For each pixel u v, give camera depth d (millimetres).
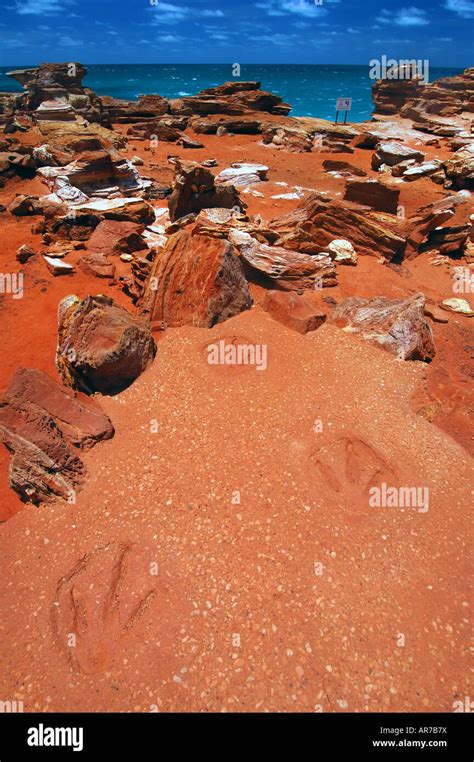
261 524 9648
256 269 17766
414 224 21938
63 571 9086
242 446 11250
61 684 7660
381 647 8008
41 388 11242
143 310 15336
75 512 10086
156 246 20641
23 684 7684
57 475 10398
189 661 7762
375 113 67562
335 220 21078
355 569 9039
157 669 7703
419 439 12109
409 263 21672
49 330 15594
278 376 13266
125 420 12156
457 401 13219
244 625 8164
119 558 9180
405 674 7730
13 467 10117
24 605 8664
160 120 51938
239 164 33938
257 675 7602
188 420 11961
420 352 15023
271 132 45750
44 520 10031
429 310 17422
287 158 40438
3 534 9875
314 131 47562
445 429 12664
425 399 13375
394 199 23703
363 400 13031
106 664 7828
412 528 9898
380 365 14469
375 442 11719
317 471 10812
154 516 9836
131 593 8656
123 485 10500
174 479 10539
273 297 15828
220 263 14789
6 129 38938
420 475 11070
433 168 34156
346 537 9555
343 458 11156
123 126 52156
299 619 8250
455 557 9508
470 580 9164
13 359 14266
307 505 10055
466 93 59344
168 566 9000
